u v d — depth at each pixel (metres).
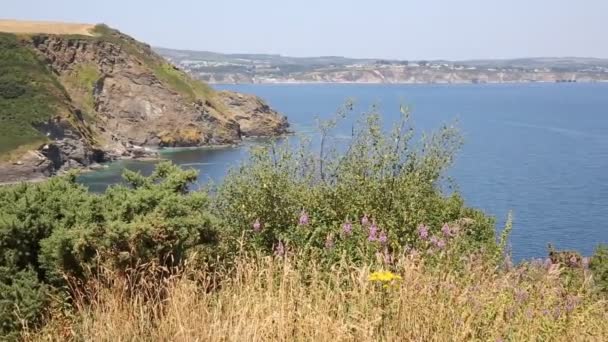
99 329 4.89
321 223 7.71
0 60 99.81
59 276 5.50
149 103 110.56
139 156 92.00
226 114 114.94
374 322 4.91
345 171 8.64
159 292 5.32
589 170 72.81
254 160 8.55
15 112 86.88
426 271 6.14
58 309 5.30
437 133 9.47
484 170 70.25
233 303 5.22
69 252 5.48
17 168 77.75
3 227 5.46
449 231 7.50
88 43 115.31
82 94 110.00
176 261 5.84
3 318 5.16
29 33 112.44
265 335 4.84
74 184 6.78
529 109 193.62
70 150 84.62
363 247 6.79
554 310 5.93
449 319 5.13
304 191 8.31
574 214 47.66
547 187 60.19
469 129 123.81
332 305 5.41
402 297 5.25
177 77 118.19
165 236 5.74
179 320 4.82
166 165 7.48
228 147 104.12
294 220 7.72
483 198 53.22
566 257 10.52
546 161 79.88
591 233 41.50
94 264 5.48
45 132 86.31
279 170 8.42
